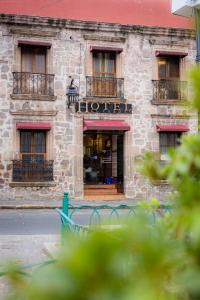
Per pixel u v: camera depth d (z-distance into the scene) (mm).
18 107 21844
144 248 749
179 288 755
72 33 22625
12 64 21812
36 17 21875
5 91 21719
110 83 23172
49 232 12609
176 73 24297
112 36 23125
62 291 673
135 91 23469
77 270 690
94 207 9297
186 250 785
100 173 24938
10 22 21688
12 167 21594
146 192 23234
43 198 21922
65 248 746
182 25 24062
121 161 24016
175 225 907
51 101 22266
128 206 9047
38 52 22422
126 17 23906
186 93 1087
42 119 22141
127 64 23391
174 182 1063
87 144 24906
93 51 22906
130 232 783
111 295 663
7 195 21469
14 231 12836
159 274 730
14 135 21719
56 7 22922
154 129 23625
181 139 1170
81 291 676
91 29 22797
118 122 23031
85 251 701
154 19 24203
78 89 22656
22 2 22484
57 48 22422
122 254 722
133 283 691
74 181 22391
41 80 22203
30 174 21891
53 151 22172
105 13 23688
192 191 922
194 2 7531
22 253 9258
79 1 23578
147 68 23672
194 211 846
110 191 23672
